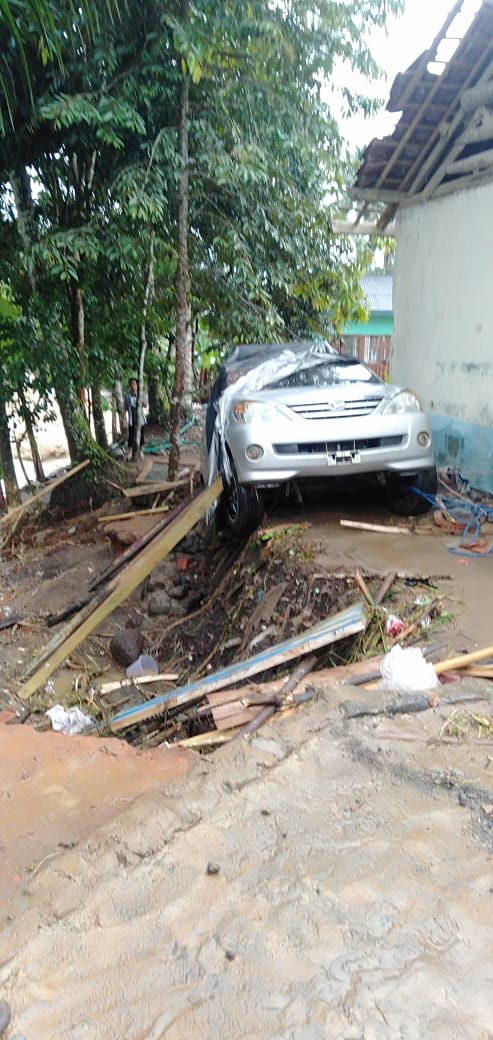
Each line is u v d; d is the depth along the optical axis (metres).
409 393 6.76
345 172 10.48
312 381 7.36
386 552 5.76
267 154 9.46
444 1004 1.48
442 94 7.91
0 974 1.57
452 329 8.61
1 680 6.21
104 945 1.65
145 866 1.93
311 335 13.79
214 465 7.42
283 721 2.85
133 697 5.65
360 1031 1.42
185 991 1.52
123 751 2.80
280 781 2.37
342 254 11.42
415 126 8.32
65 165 10.38
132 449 14.28
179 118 8.96
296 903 1.78
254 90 9.27
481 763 2.48
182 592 7.70
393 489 7.15
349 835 2.06
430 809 2.20
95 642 7.04
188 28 7.93
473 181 7.86
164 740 4.17
